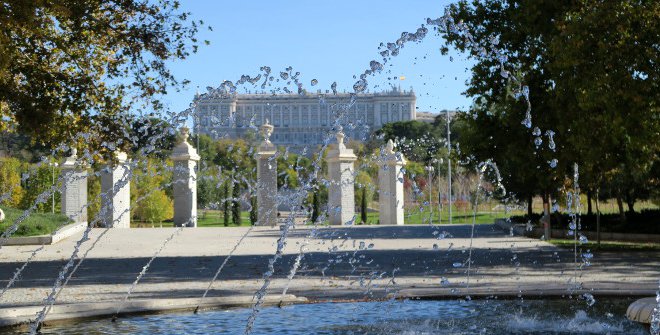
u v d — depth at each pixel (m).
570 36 17.73
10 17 13.61
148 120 16.88
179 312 9.02
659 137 17.91
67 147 16.94
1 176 44.66
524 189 32.12
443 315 8.76
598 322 8.14
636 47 17.28
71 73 16.75
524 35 21.02
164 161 38.72
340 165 39.47
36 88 16.06
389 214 40.69
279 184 45.53
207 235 29.53
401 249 20.80
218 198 52.03
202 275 13.70
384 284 11.70
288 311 9.12
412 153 55.91
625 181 28.00
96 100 16.64
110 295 10.51
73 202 37.00
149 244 24.33
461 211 52.94
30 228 25.14
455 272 13.90
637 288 10.24
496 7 21.55
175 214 36.97
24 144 54.41
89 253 20.25
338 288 10.94
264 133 38.81
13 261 17.39
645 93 17.38
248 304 9.49
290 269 14.80
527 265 15.38
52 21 16.17
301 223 38.62
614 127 17.72
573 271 13.95
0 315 8.01
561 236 28.12
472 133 22.59
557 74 18.67
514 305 9.47
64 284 12.09
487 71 21.66
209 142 57.44
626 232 27.75
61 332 7.66
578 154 20.64
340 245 22.78
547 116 20.92
